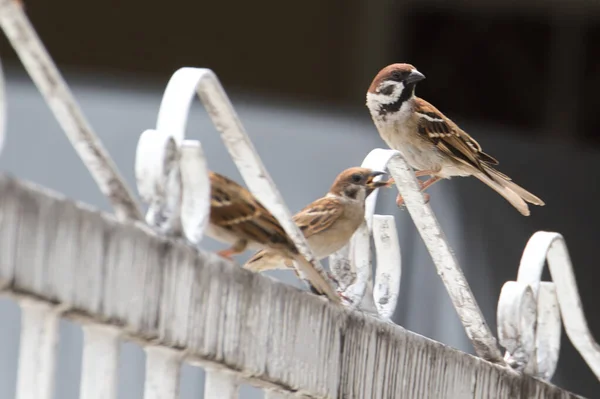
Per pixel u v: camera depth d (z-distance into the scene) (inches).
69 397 382.9
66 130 175.2
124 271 178.2
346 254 256.1
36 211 161.0
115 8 748.6
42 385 171.6
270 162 514.6
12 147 452.8
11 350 390.3
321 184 503.8
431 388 266.5
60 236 165.6
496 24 803.4
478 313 283.1
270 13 778.8
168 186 191.3
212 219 218.7
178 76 200.7
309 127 553.9
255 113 582.6
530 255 300.5
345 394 238.1
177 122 195.6
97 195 438.6
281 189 498.0
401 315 468.4
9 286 157.3
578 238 564.7
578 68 804.0
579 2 792.9
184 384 403.9
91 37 744.3
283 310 218.7
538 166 624.4
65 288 166.9
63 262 166.2
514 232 535.5
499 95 801.6
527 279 298.5
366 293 254.8
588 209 580.4
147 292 183.3
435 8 799.1
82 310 170.4
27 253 159.8
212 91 204.4
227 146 213.6
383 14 790.5
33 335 172.1
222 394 212.1
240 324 206.4
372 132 557.0
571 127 801.6
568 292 311.7
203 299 196.4
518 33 803.4
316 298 229.8
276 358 216.5
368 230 255.3
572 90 804.6
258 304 211.2
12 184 156.6
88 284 171.2
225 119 209.3
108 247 174.7
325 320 231.8
